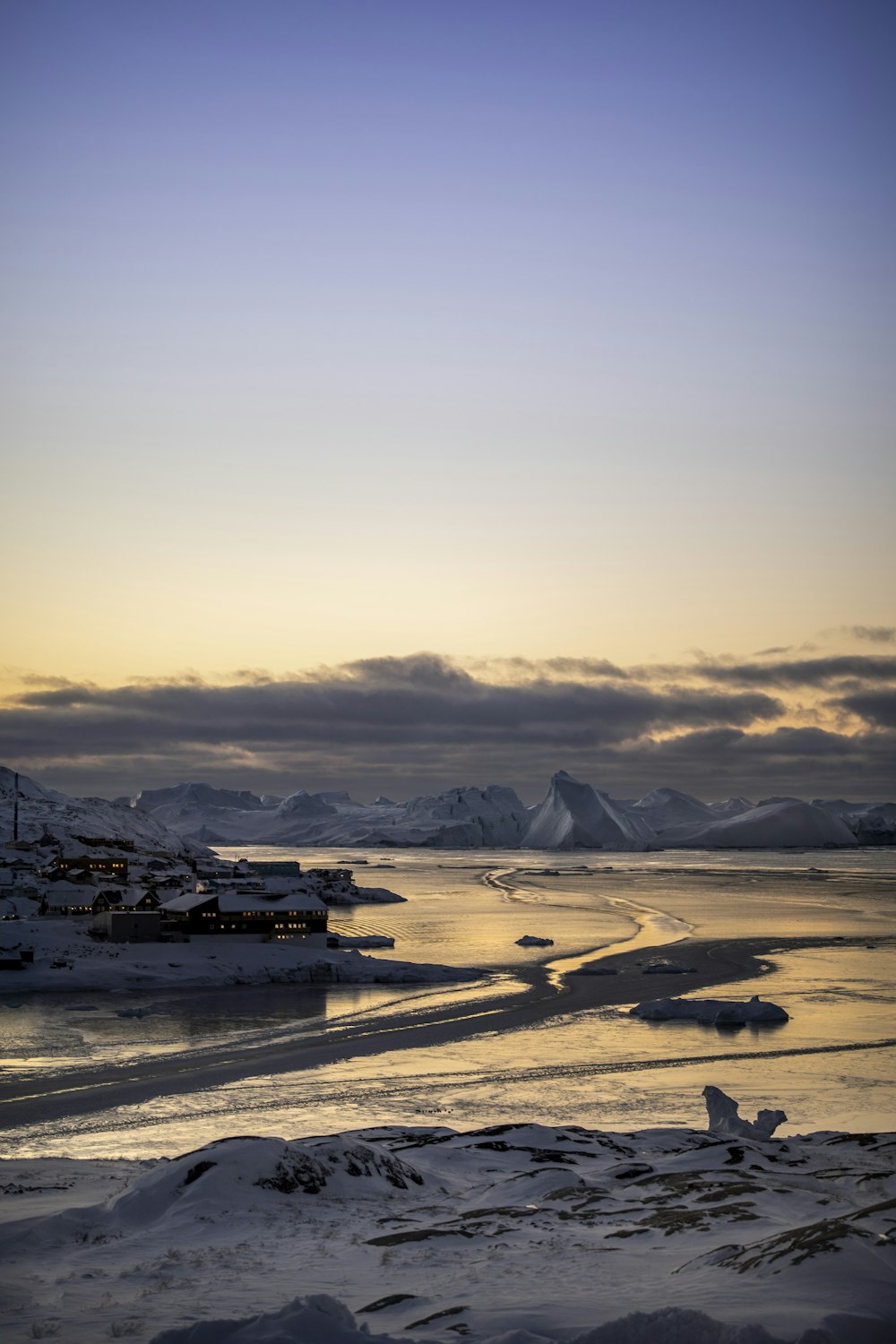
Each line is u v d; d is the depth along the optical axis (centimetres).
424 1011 9544
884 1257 1933
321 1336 1491
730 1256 2038
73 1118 5922
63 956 11469
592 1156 4188
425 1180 3656
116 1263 2384
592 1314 1702
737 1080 6719
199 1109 6100
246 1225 2812
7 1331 1738
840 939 15475
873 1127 5541
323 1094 6450
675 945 14850
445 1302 1852
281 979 11312
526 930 17062
